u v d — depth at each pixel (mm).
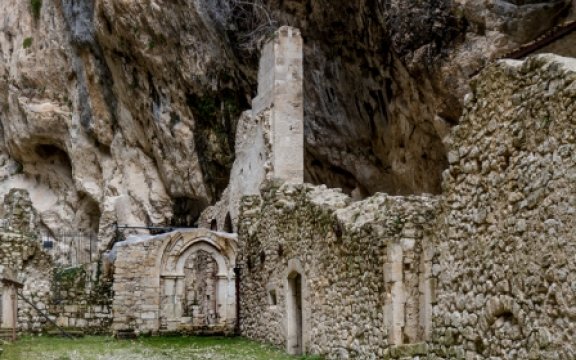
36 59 32469
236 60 23328
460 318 7039
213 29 23438
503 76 6473
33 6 32062
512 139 6285
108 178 31375
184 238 20062
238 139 22797
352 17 17328
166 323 19484
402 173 18750
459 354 7031
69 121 32438
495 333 6418
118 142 30328
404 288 9336
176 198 29562
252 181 20453
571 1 13320
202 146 26672
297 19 19516
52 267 18906
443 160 17297
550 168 5715
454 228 7258
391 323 9250
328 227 11625
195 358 13414
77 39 28797
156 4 24453
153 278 19500
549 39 10305
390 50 16578
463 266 7039
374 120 18859
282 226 14391
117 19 25688
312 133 20766
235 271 18984
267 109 19312
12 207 18781
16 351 14320
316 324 12164
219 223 24406
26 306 18078
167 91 26578
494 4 13805
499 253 6406
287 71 19078
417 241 9438
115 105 29734
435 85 15211
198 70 24969
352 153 20312
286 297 13945
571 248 5414
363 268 10188
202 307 22031
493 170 6566
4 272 17828
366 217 10570
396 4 15102
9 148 36812
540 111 5891
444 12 14430
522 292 6016
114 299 19156
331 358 11359
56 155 35375
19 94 33344
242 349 14867
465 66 14438
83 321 19078
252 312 17016
